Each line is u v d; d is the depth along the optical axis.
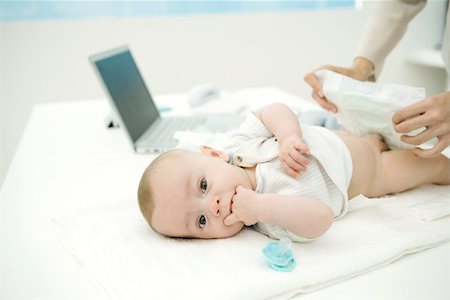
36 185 1.01
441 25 2.57
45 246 0.75
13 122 2.27
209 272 0.63
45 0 2.18
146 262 0.67
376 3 1.27
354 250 0.67
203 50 2.42
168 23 2.32
